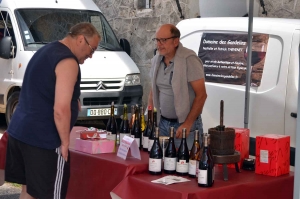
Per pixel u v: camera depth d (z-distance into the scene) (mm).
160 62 4773
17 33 8680
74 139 4863
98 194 4090
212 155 3605
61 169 3889
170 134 3898
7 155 4090
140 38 10914
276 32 5781
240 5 7238
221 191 3471
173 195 3379
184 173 3812
